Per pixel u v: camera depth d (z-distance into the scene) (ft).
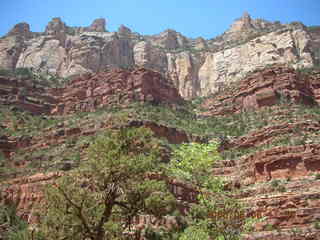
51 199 101.19
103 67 474.49
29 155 244.22
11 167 237.04
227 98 343.67
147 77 325.21
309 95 304.91
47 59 477.77
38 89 360.89
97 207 102.37
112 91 325.21
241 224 108.17
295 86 299.38
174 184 177.27
